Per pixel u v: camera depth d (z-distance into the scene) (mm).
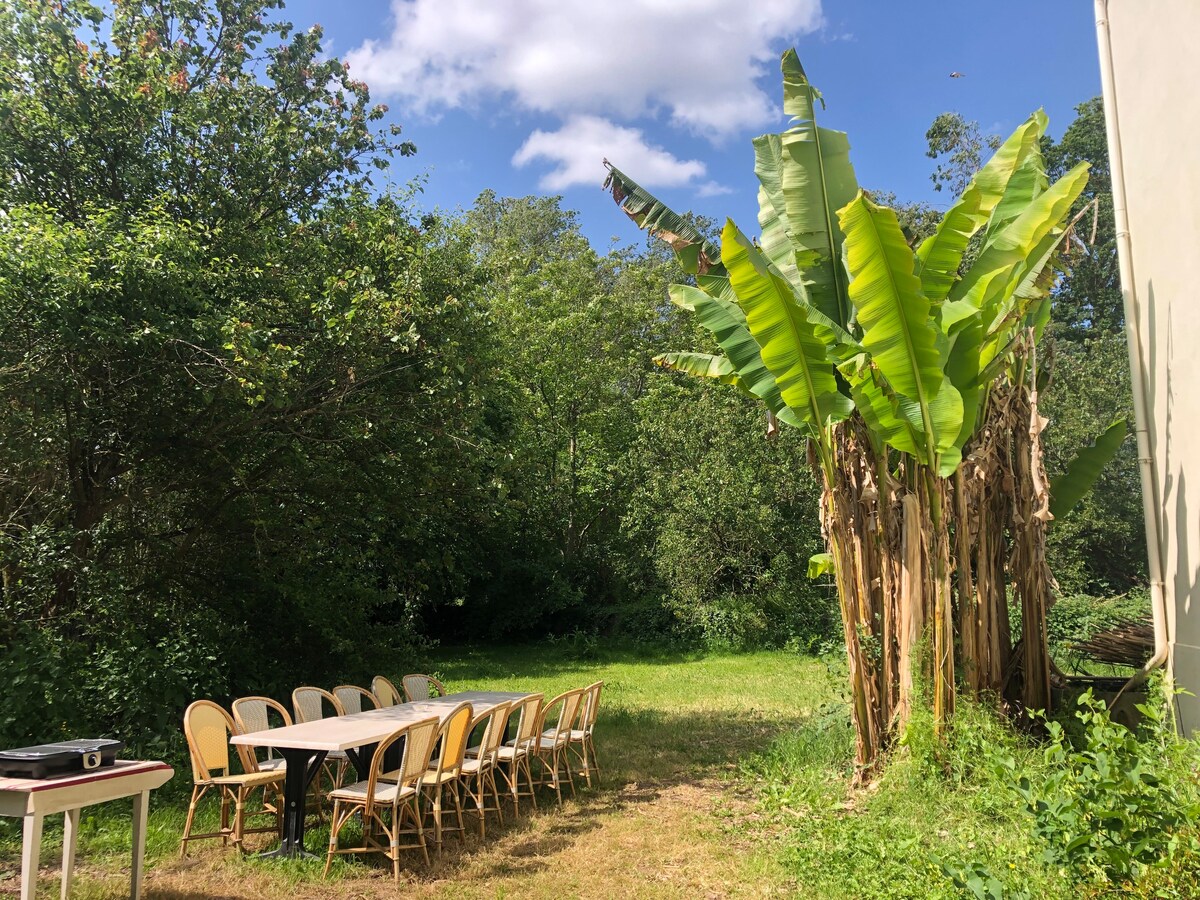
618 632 20797
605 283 27047
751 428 17844
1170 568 5996
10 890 4340
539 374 21625
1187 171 5594
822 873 4598
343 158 10195
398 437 8844
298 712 6488
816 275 6812
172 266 6703
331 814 5926
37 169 7805
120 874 4699
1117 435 7227
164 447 8008
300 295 8438
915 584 6152
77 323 6293
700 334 20797
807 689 12398
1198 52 5410
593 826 5895
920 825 5137
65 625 7082
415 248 9070
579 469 22141
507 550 21797
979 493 6562
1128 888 3107
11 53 7680
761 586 17656
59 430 7273
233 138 9156
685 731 9352
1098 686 7223
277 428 8336
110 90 7879
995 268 5766
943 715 5988
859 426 6535
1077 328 21828
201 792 5172
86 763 4004
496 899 4535
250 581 9211
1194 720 5578
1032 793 3797
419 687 7992
